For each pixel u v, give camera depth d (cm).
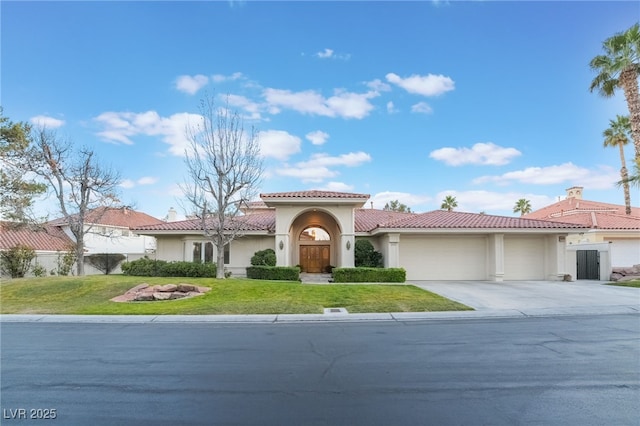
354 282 2195
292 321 1257
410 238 2528
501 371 670
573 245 2723
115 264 3141
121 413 494
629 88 2458
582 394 556
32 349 859
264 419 471
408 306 1468
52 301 1636
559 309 1413
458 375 648
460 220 2562
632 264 3070
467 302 1565
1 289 1803
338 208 2489
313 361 743
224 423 461
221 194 2188
